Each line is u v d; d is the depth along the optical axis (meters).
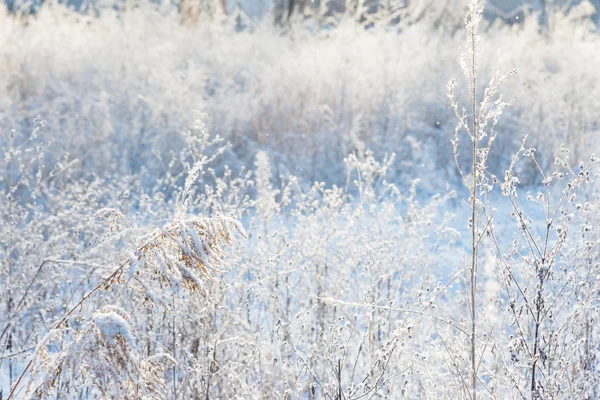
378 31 14.11
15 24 13.55
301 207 6.25
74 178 9.07
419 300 4.02
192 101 10.59
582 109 10.83
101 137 9.60
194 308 4.44
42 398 2.79
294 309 5.11
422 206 9.45
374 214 5.89
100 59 11.86
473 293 3.56
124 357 2.75
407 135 10.96
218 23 15.49
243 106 10.91
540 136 10.51
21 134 9.59
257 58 13.38
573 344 3.82
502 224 7.84
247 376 4.41
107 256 5.16
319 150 10.45
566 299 4.00
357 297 4.89
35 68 11.53
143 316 4.58
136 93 10.78
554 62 14.48
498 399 3.62
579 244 4.29
